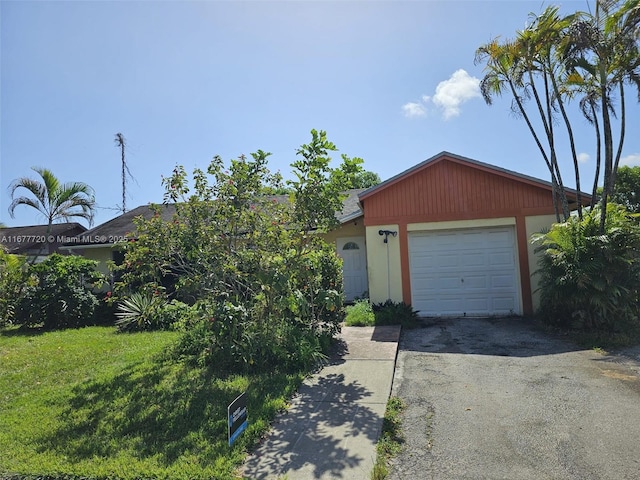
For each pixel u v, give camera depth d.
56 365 6.84
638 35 8.65
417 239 11.40
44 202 17.67
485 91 10.79
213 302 6.27
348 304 13.18
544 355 7.04
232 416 3.71
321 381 5.88
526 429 4.29
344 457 3.78
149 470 3.59
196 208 6.48
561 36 9.49
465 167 11.13
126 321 9.79
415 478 3.46
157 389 5.54
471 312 11.05
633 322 8.45
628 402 4.91
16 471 3.66
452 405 5.00
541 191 10.76
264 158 6.76
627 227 8.20
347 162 6.58
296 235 6.59
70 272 11.17
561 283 8.34
